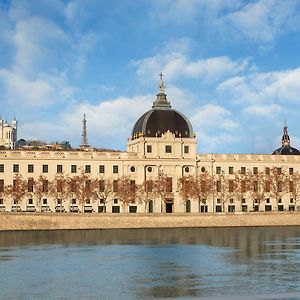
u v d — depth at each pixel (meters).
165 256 127.69
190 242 163.00
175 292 85.50
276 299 79.94
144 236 187.25
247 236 184.50
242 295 82.75
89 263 115.81
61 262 117.31
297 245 151.12
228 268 108.06
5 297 82.75
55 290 87.38
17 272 104.06
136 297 82.31
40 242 163.88
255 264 113.19
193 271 104.81
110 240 171.38
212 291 85.88
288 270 105.00
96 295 83.88
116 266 111.69
